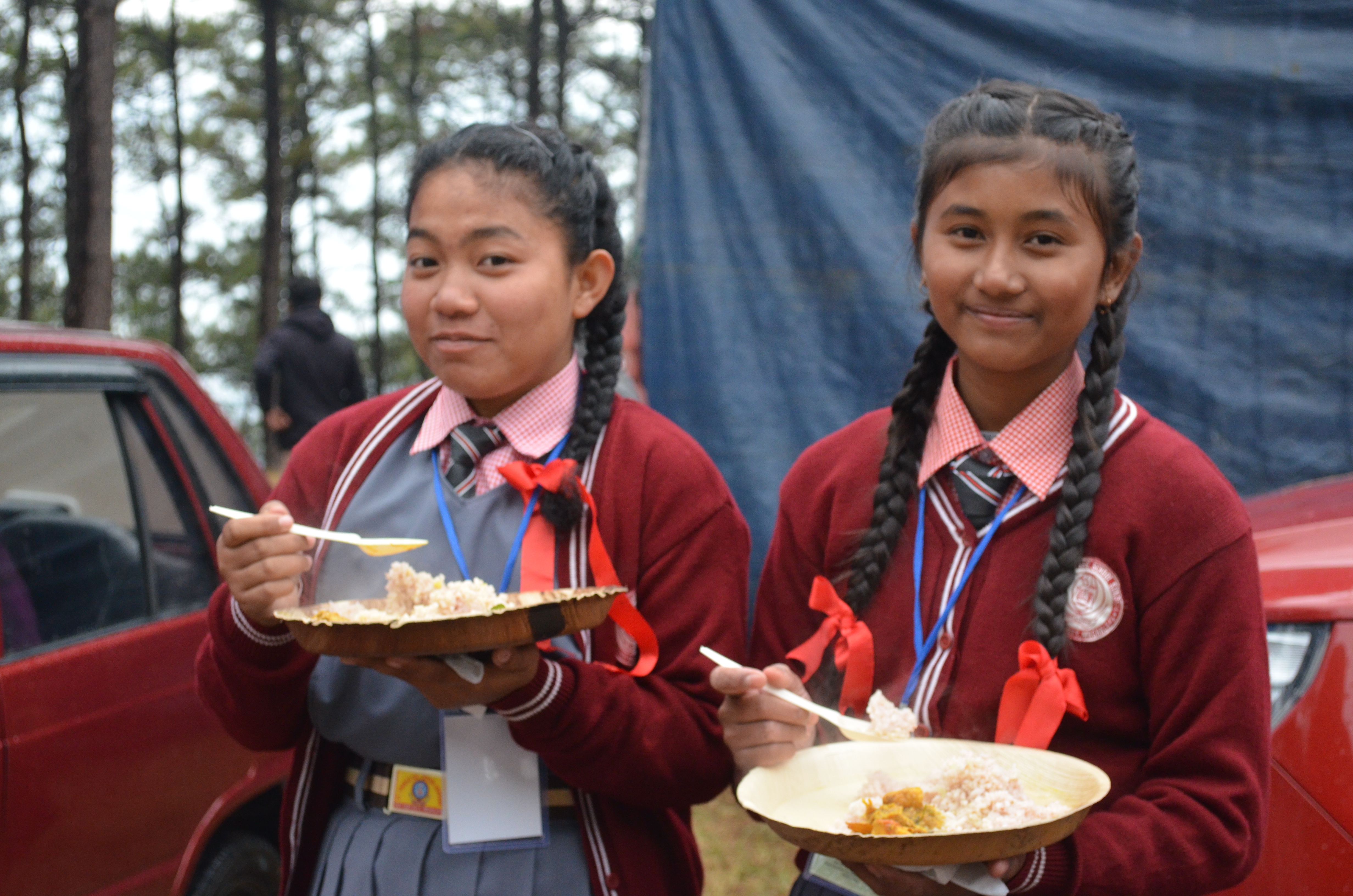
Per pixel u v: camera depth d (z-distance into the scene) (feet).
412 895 5.40
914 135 15.01
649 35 15.76
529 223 5.45
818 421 15.21
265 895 9.45
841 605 5.50
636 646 5.71
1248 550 5.05
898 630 5.55
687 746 5.41
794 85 15.20
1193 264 14.67
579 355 6.28
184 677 8.68
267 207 93.04
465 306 5.37
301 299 28.58
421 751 5.52
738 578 5.82
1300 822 7.21
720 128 15.28
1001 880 4.50
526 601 4.99
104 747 7.84
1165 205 14.66
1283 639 7.79
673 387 15.42
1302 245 14.38
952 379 5.71
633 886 5.57
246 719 5.69
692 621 5.62
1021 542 5.34
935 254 5.22
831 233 15.16
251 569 5.07
